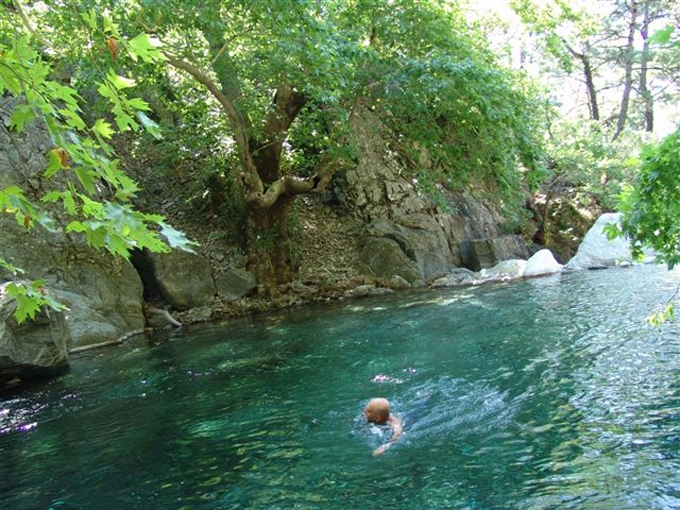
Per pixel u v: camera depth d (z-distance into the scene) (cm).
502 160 1295
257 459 477
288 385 687
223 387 705
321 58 972
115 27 221
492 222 1931
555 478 398
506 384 614
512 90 1233
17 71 199
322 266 1548
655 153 330
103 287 1171
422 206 1773
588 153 1955
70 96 214
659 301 977
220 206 1526
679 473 388
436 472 424
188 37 1017
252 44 1105
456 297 1254
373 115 1414
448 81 1097
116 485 449
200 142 1294
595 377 608
